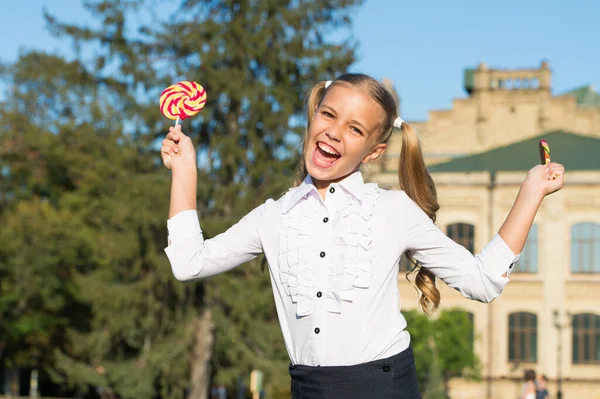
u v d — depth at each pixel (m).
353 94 3.01
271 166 29.56
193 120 29.45
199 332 30.28
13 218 39.47
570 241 47.41
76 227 41.19
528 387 22.20
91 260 40.38
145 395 29.72
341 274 2.95
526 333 47.06
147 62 30.28
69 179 48.19
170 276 28.94
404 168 3.21
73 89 48.12
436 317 40.78
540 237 47.59
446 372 41.84
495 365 46.88
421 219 3.02
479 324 47.25
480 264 2.92
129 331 30.16
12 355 43.56
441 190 47.88
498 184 47.47
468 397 46.66
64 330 42.81
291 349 3.03
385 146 3.19
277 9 30.11
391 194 3.07
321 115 3.03
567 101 54.53
